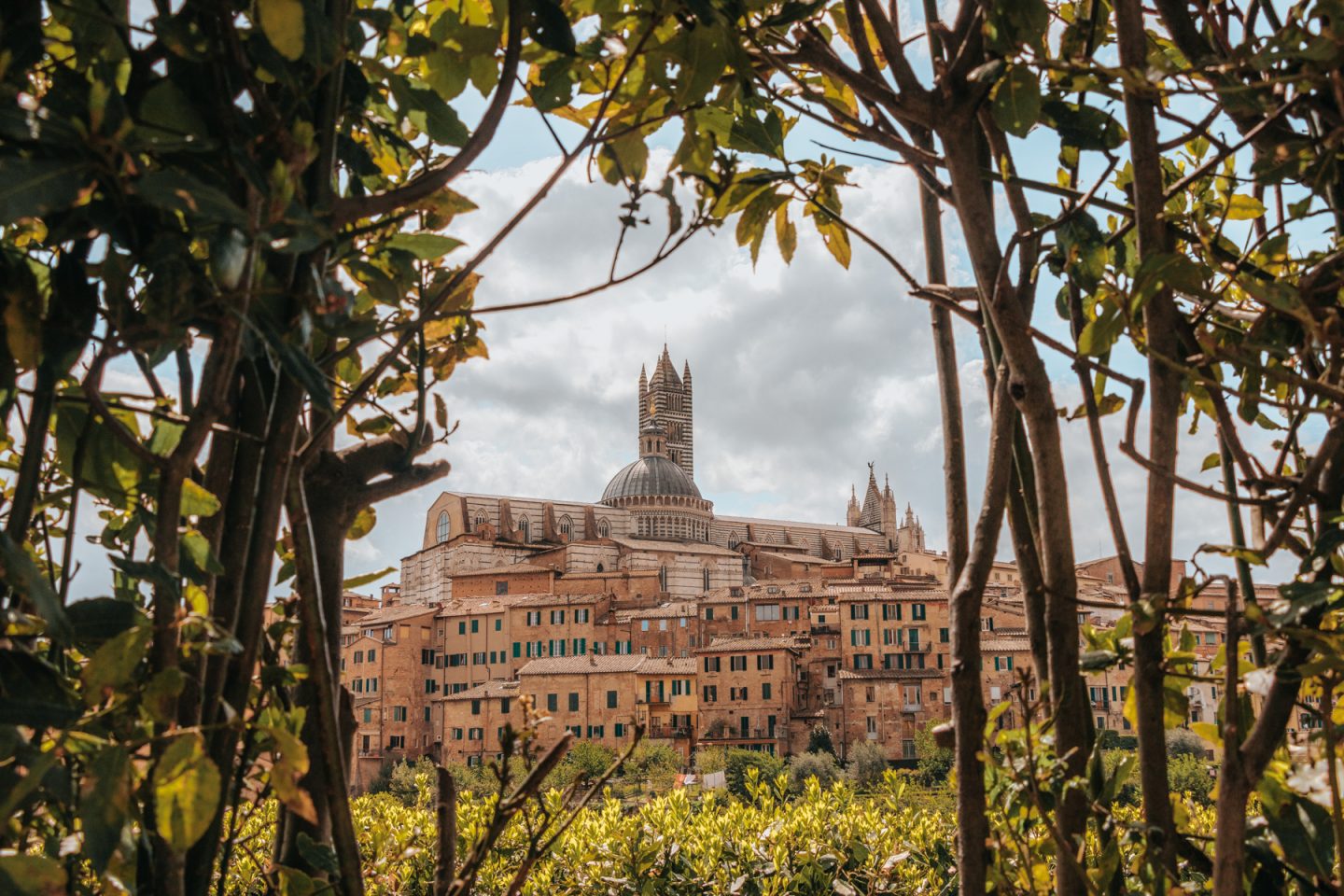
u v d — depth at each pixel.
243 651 1.35
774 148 2.16
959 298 2.13
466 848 4.72
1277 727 1.55
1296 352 1.77
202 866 1.33
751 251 2.18
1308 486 1.66
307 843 1.72
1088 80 1.98
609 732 76.00
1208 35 2.30
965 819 1.75
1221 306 2.10
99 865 1.07
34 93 1.47
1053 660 1.81
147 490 1.61
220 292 1.18
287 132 1.31
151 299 1.25
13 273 1.22
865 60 2.03
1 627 1.22
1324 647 1.46
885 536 160.25
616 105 2.03
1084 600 1.78
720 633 88.50
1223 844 1.56
